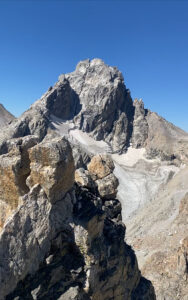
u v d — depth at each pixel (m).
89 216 19.34
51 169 17.48
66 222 18.66
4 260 15.33
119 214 27.69
